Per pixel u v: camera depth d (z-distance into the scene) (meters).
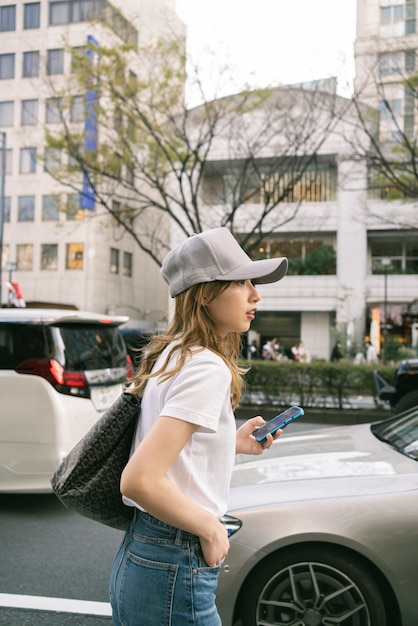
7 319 5.11
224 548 1.32
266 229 27.80
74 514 5.09
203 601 1.34
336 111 15.11
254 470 3.03
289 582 2.53
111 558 4.08
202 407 1.26
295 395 11.00
